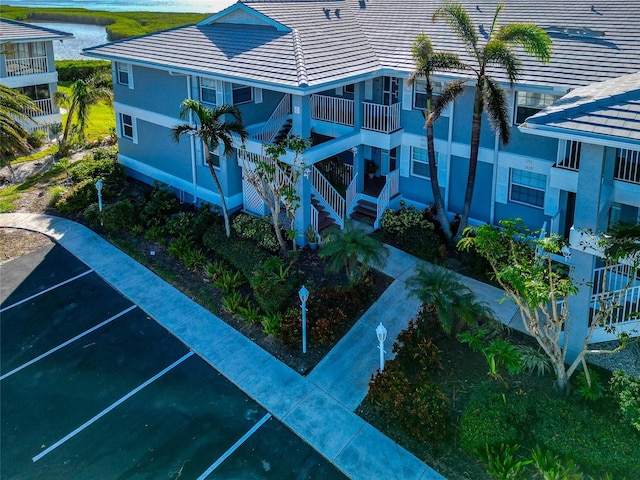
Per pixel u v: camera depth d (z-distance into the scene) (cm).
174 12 10312
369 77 2027
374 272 1900
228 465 1243
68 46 6906
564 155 1719
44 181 2720
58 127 3350
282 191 1878
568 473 1137
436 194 1973
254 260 1911
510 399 1309
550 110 1311
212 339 1642
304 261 1956
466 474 1201
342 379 1482
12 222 2317
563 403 1282
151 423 1354
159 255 2067
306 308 1686
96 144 3222
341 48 2177
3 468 1235
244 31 2366
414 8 2541
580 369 1430
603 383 1382
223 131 1897
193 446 1291
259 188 1919
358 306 1725
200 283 1897
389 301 1764
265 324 1642
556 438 1203
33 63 3169
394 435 1309
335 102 2175
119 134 2733
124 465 1243
